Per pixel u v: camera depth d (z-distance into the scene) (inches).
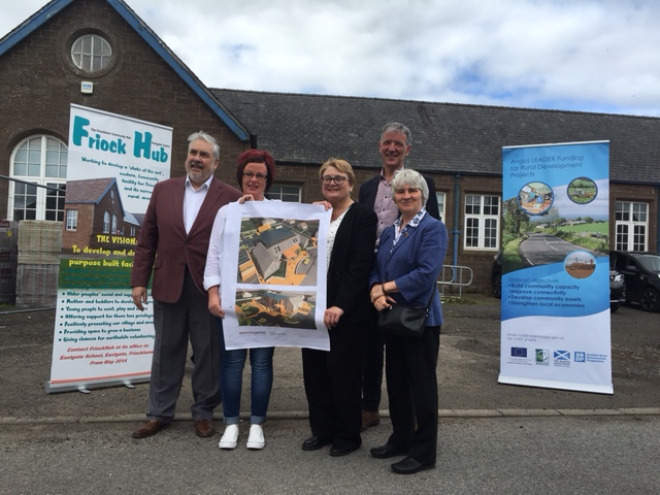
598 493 122.0
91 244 194.1
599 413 180.5
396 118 723.4
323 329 135.5
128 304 202.2
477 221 670.5
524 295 216.5
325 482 124.6
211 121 491.5
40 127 473.7
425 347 131.8
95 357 195.9
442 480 127.0
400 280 127.3
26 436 150.9
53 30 476.7
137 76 483.2
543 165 214.5
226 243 141.1
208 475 127.5
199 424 153.3
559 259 211.6
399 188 134.2
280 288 137.6
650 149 746.2
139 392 193.3
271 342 140.1
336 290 135.9
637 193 683.4
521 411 180.1
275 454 140.4
